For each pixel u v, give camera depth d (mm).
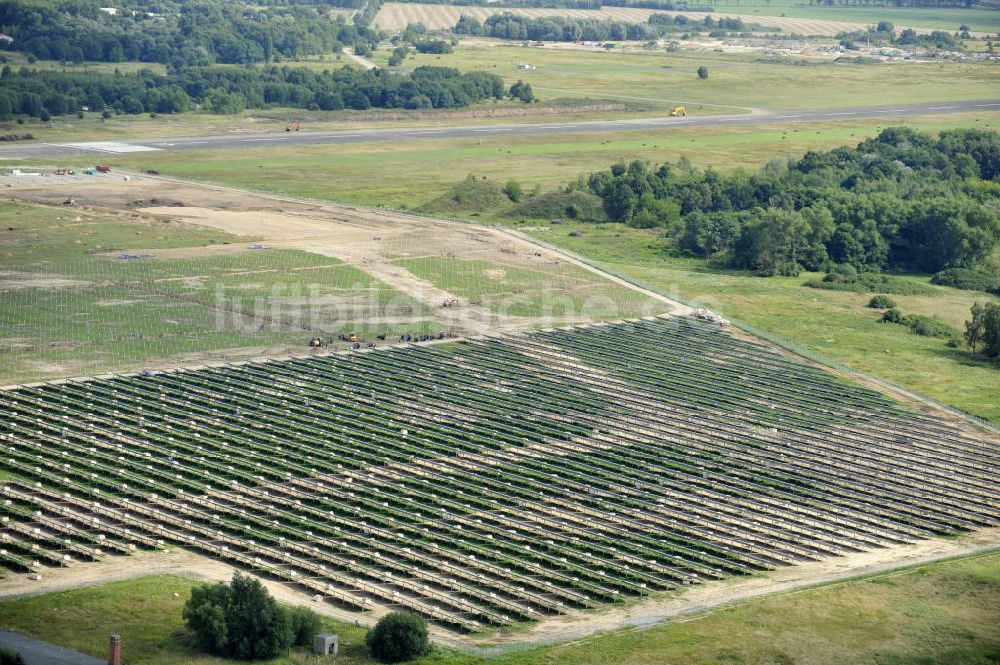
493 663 167875
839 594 193875
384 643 169250
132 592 185500
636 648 174875
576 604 190625
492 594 191625
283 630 169625
